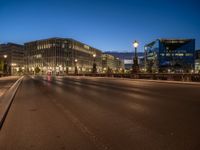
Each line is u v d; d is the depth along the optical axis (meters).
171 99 9.91
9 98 10.63
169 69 144.88
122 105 8.50
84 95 12.20
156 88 16.09
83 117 6.49
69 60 139.38
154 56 152.88
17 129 5.30
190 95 11.32
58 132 5.00
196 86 17.77
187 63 146.38
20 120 6.24
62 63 135.00
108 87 17.80
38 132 5.02
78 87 18.52
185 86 17.91
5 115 6.89
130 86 18.52
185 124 5.47
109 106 8.32
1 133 4.98
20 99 10.88
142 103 8.90
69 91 14.88
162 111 7.14
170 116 6.39
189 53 146.62
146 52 170.38
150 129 5.09
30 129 5.28
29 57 152.50
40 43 143.62
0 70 70.44
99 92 13.75
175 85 19.19
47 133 4.93
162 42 147.00
